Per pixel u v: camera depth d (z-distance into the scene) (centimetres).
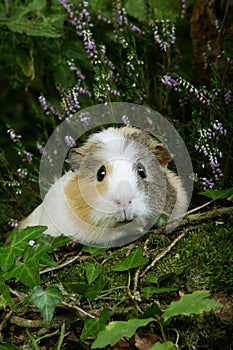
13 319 79
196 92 91
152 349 71
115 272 81
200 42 103
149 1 107
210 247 81
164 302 78
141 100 99
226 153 91
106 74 95
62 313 79
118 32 104
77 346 78
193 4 107
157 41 99
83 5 104
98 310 78
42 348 78
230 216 84
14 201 103
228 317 75
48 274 84
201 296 72
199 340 75
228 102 93
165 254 82
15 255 79
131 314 75
